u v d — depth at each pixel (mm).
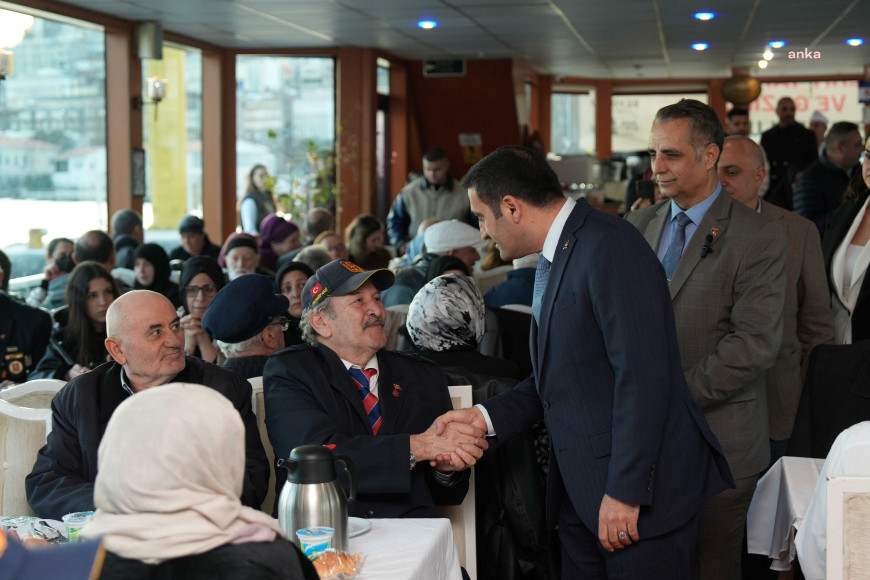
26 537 2115
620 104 16422
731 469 2795
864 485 1923
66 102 8625
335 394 2635
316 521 1997
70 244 6633
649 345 2223
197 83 10898
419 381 2766
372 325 2668
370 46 10961
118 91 8766
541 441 3027
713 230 2793
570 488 2402
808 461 2807
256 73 11094
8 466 2766
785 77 14859
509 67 12133
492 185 2385
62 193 8656
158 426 1433
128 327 2602
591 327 2311
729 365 2682
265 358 3230
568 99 15961
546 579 2896
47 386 3156
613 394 2318
